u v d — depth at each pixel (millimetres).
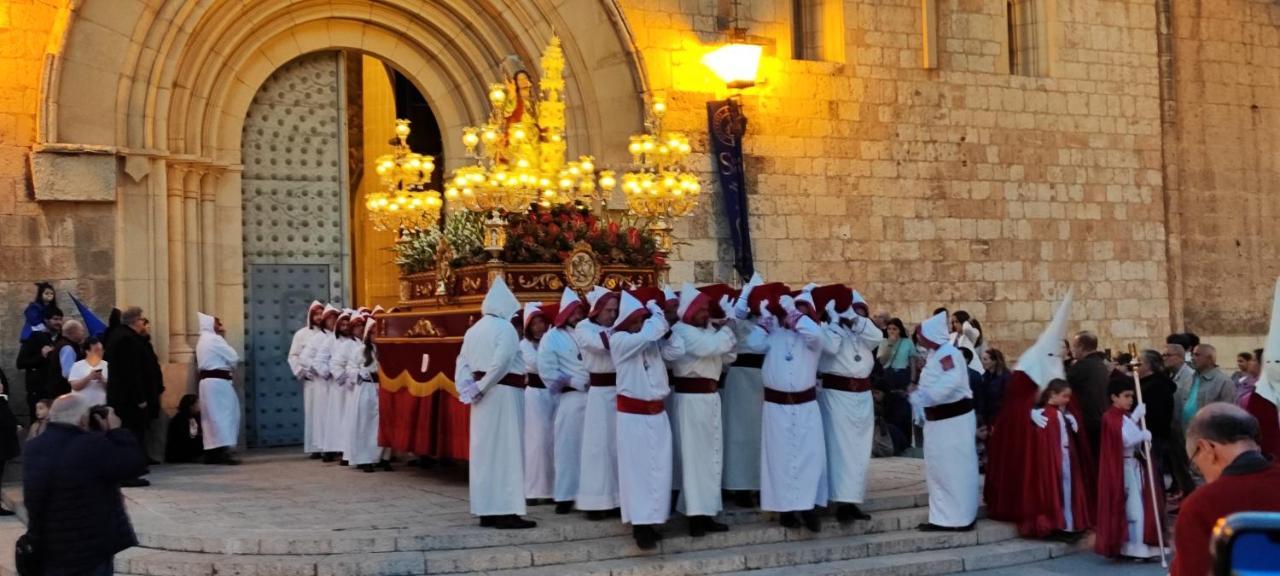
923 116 19531
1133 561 10844
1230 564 3174
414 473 14188
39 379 13625
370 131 21453
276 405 16984
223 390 15117
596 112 17422
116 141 14766
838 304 11242
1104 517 10758
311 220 17266
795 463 10711
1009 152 20203
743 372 11562
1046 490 11164
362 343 14688
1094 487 11469
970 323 15875
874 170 19094
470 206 13094
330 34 16969
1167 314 21453
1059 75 20734
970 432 11273
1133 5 21484
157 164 15109
